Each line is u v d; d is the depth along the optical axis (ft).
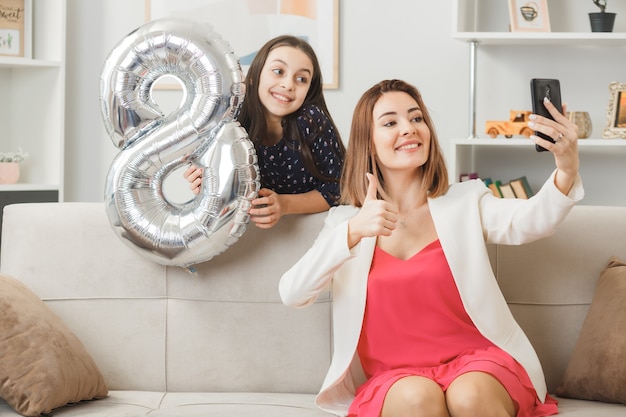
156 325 7.91
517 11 12.42
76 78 14.32
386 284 6.97
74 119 14.37
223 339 7.85
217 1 13.89
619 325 6.97
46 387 6.73
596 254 7.71
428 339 6.97
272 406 7.17
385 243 7.30
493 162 13.52
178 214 7.63
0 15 13.05
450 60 13.61
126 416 6.82
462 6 12.57
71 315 7.93
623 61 13.14
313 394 7.74
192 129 7.55
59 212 8.15
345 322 7.14
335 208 7.61
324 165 8.68
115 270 7.97
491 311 6.91
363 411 6.63
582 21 13.21
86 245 8.02
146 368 7.88
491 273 7.01
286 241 7.92
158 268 7.95
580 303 7.65
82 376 7.12
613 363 6.87
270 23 13.80
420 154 7.22
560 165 6.63
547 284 7.70
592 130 13.26
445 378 6.61
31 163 13.74
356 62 13.78
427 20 13.62
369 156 7.45
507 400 6.39
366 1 13.71
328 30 13.71
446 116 13.67
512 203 7.10
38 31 13.61
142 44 7.57
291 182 8.74
